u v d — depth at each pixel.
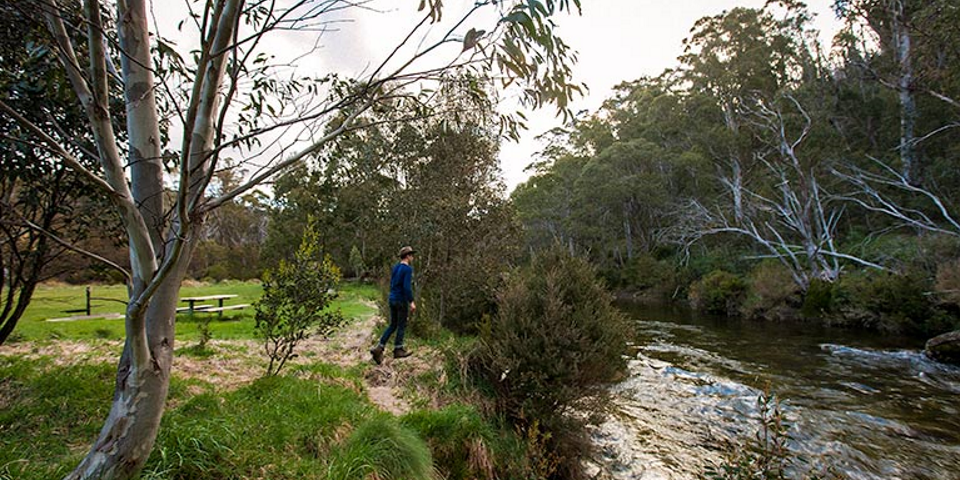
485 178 10.16
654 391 8.48
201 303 16.20
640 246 39.00
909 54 18.88
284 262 5.13
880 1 18.77
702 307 24.23
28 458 2.86
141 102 2.25
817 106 25.25
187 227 1.80
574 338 5.06
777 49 28.59
